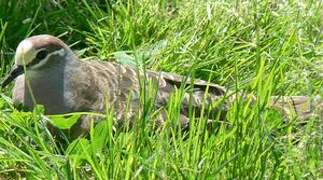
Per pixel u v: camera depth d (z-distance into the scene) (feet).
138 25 24.95
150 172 18.34
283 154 19.70
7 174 20.17
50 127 20.75
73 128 20.92
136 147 18.89
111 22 24.99
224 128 19.49
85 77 21.42
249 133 19.44
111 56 24.30
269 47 24.89
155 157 18.58
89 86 21.39
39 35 22.93
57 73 21.25
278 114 20.98
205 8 25.40
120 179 18.38
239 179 18.74
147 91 21.29
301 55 24.03
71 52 21.48
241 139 19.17
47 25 25.03
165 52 24.22
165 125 19.45
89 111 21.30
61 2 25.75
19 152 19.65
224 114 21.03
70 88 21.26
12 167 20.15
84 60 22.30
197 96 22.21
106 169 18.56
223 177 18.69
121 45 24.73
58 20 25.22
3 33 23.31
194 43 24.44
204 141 19.13
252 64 24.25
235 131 19.33
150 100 19.71
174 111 20.04
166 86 22.25
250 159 18.97
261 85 21.08
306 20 25.75
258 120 19.66
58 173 18.57
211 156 18.97
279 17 25.58
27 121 20.30
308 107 22.11
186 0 25.86
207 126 19.95
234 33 25.03
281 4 26.14
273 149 19.36
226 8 25.38
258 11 25.59
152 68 23.85
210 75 22.98
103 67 22.11
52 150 19.66
